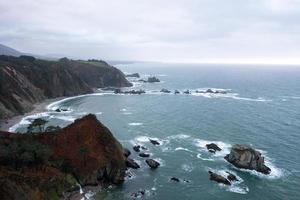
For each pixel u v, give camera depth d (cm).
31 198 5641
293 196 7112
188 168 8494
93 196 6794
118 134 11612
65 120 13550
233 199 6900
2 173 5897
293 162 9106
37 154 6725
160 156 9350
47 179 6372
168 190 7244
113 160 7700
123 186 7400
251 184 7638
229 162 8894
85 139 7931
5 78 15788
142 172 8194
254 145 10581
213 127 12800
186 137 11319
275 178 8006
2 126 12138
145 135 11538
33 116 14188
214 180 7769
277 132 12238
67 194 6588
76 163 7344
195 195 7044
